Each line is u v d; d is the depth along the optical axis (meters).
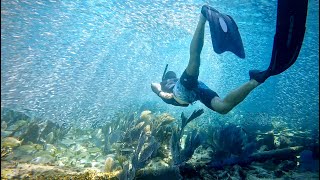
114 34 23.77
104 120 10.28
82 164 5.46
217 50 2.84
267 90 24.70
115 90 17.05
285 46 2.23
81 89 14.82
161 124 5.91
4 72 15.10
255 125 10.56
